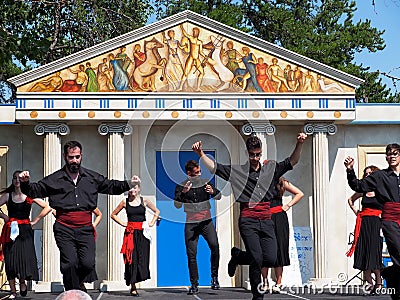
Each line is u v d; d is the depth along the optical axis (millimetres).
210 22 17859
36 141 18469
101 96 17609
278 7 41219
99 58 17766
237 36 17891
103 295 15602
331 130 18156
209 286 18219
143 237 15211
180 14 17797
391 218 11562
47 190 10766
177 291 16359
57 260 17703
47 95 17516
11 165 18391
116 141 17844
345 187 18641
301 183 18625
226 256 18297
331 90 17938
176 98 8922
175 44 17875
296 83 17922
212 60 17875
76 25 31438
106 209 18281
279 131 18656
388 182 11594
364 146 18781
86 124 18188
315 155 18141
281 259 14719
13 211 14266
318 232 18047
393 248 11469
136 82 17766
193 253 15195
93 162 18328
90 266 10820
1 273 17656
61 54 31922
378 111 18531
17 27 24453
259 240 10852
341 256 18391
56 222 10852
